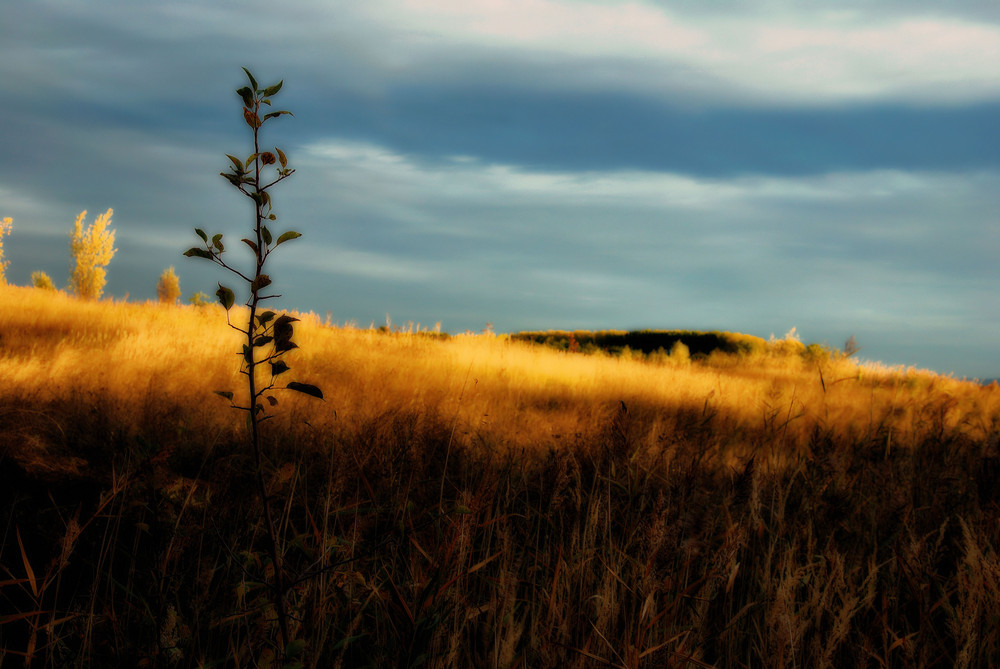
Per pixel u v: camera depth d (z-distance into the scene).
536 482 3.34
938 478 3.41
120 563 2.28
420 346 12.27
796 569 2.22
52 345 8.10
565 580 2.15
